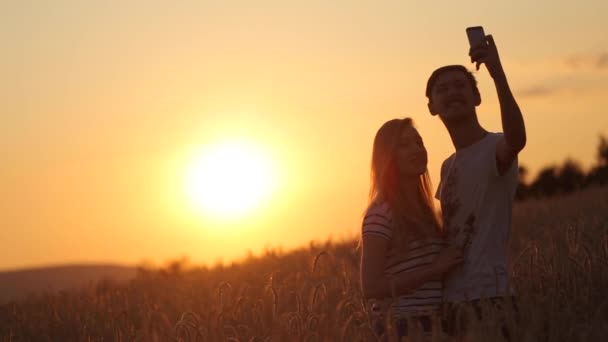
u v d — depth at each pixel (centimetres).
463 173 562
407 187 555
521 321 473
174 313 812
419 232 547
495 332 443
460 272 545
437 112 579
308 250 1183
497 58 534
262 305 641
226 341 567
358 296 634
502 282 542
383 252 539
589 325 470
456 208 560
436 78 580
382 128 561
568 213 1365
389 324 479
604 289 561
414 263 545
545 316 484
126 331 683
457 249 541
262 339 560
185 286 1059
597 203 1416
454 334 473
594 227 801
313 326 538
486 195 552
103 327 743
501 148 547
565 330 476
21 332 809
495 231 552
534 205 1927
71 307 888
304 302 688
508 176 555
